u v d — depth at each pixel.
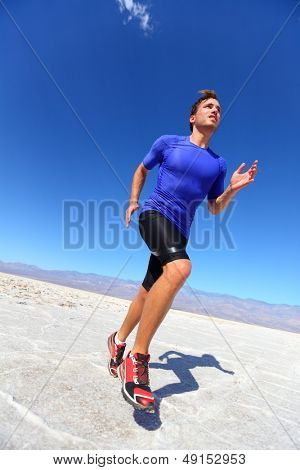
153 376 2.50
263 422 1.94
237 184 2.25
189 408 2.00
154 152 2.32
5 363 2.24
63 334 3.30
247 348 4.11
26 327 3.36
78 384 2.08
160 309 1.80
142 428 1.68
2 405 1.68
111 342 2.36
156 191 2.22
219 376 2.69
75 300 6.48
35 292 6.48
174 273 1.83
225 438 1.71
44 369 2.24
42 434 1.50
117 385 2.16
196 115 2.37
